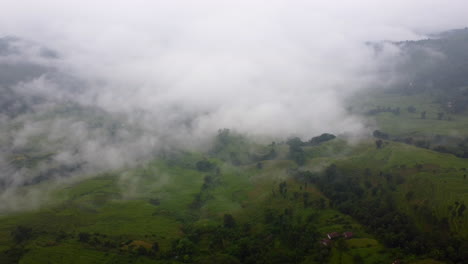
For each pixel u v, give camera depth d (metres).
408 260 127.81
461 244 127.81
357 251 139.12
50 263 140.38
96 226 176.25
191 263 141.88
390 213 162.00
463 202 151.12
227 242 157.88
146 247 154.12
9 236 164.12
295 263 136.50
